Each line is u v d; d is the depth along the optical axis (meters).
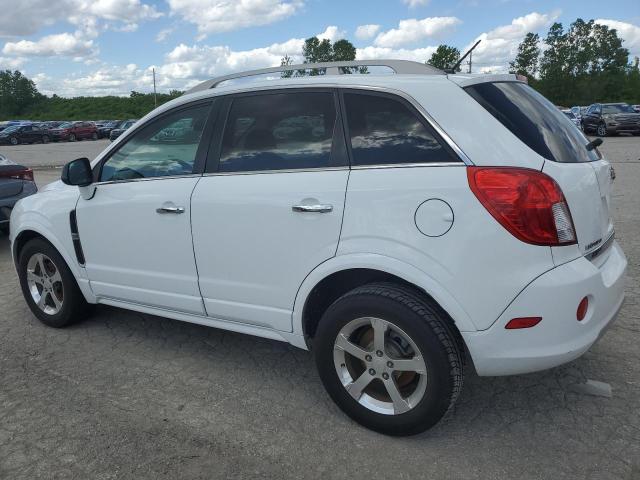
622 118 25.62
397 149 2.69
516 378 3.37
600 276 2.57
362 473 2.55
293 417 3.03
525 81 3.11
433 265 2.52
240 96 3.23
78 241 3.92
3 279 5.73
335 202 2.75
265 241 2.99
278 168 3.03
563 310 2.43
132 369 3.63
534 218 2.38
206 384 3.42
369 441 2.79
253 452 2.73
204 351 3.89
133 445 2.80
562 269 2.44
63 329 4.33
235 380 3.46
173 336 4.15
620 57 83.12
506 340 2.47
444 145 2.57
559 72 83.62
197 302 3.39
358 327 2.80
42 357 3.83
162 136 3.51
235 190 3.10
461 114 2.58
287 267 2.95
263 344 3.99
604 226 2.86
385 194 2.63
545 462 2.59
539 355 2.46
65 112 88.75
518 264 2.41
